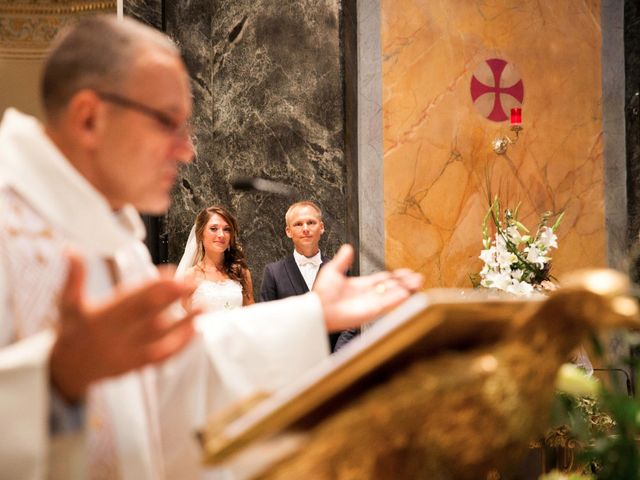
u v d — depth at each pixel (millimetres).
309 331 1690
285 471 1032
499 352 1040
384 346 982
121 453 1422
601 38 7672
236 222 7031
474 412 998
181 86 1424
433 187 7016
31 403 1034
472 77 7180
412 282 1681
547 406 1061
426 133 7004
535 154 7395
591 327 1027
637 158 7590
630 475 1462
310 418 1033
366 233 6824
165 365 1659
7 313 1280
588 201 7582
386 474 1009
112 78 1366
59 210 1365
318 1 6750
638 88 7609
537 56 7426
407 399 998
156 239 7438
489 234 7234
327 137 6707
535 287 5539
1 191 1360
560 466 3137
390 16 6918
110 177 1414
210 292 6781
